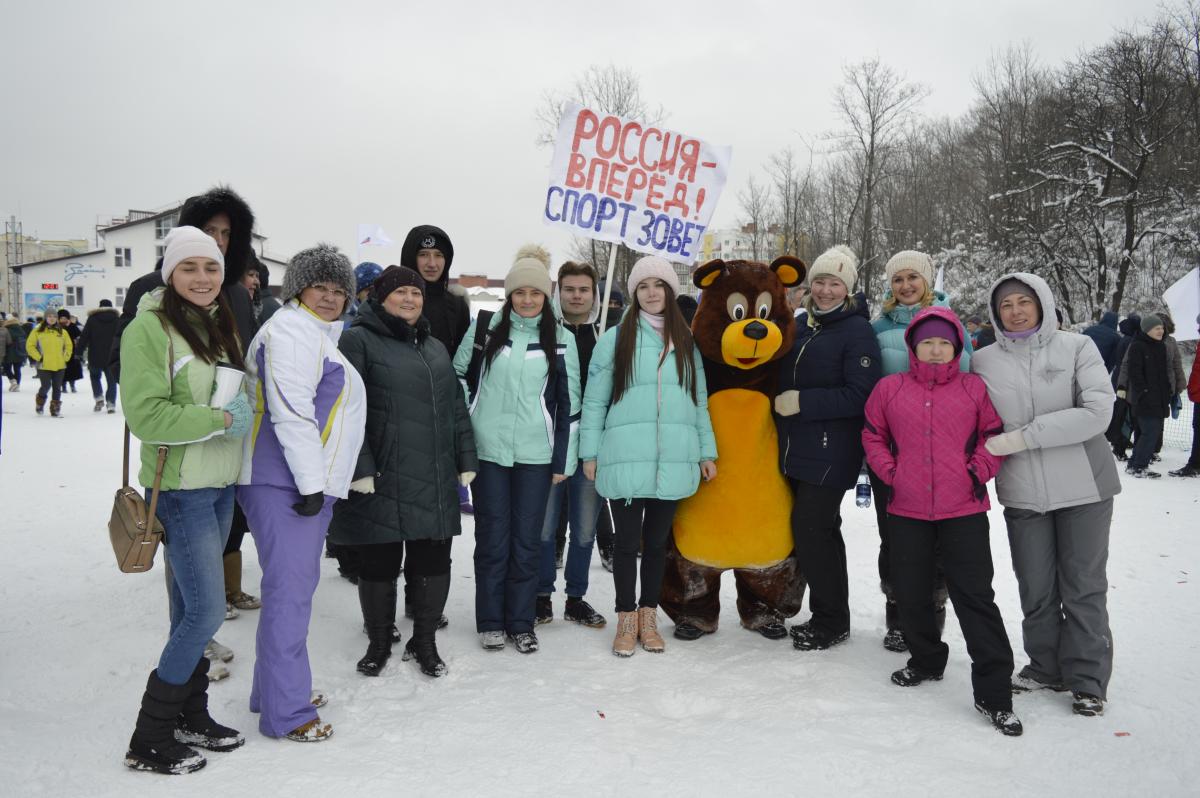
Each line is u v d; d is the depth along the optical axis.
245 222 3.72
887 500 4.08
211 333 2.95
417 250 4.91
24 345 19.91
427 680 3.77
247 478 3.13
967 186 32.12
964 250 28.00
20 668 3.68
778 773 2.93
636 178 5.25
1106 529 3.50
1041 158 26.50
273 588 3.14
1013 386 3.57
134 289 3.76
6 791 2.66
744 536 4.21
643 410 4.10
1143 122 25.70
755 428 4.28
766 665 4.00
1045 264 26.20
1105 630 3.46
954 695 3.65
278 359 3.07
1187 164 25.11
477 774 2.89
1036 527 3.61
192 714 3.03
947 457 3.55
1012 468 3.58
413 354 3.78
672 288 4.22
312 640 4.22
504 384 4.16
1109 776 2.94
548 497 4.46
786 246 28.39
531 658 4.08
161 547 5.85
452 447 3.90
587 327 5.22
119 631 4.16
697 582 4.39
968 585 3.46
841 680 3.80
